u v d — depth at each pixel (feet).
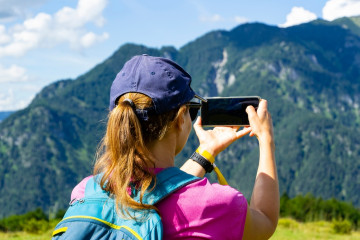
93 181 6.69
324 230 96.99
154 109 6.46
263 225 6.49
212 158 7.89
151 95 6.42
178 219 6.14
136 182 6.31
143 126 6.50
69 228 6.13
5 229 121.08
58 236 6.25
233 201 6.21
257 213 6.57
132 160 6.18
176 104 6.57
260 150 7.24
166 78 6.55
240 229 6.16
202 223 6.07
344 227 92.53
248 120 7.84
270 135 7.36
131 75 6.62
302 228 94.94
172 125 6.67
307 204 188.34
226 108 7.79
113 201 6.25
